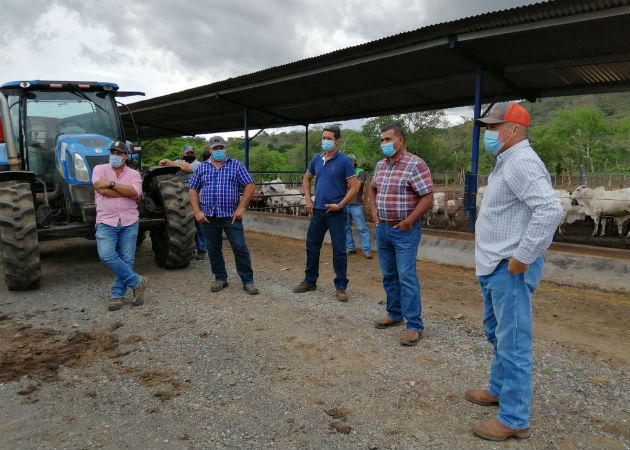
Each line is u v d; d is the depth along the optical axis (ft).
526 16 18.03
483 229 8.16
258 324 13.78
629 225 32.65
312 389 9.93
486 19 18.88
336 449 7.90
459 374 10.61
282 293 17.03
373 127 124.06
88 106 20.98
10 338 12.91
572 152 149.38
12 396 9.73
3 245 16.63
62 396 9.72
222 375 10.57
